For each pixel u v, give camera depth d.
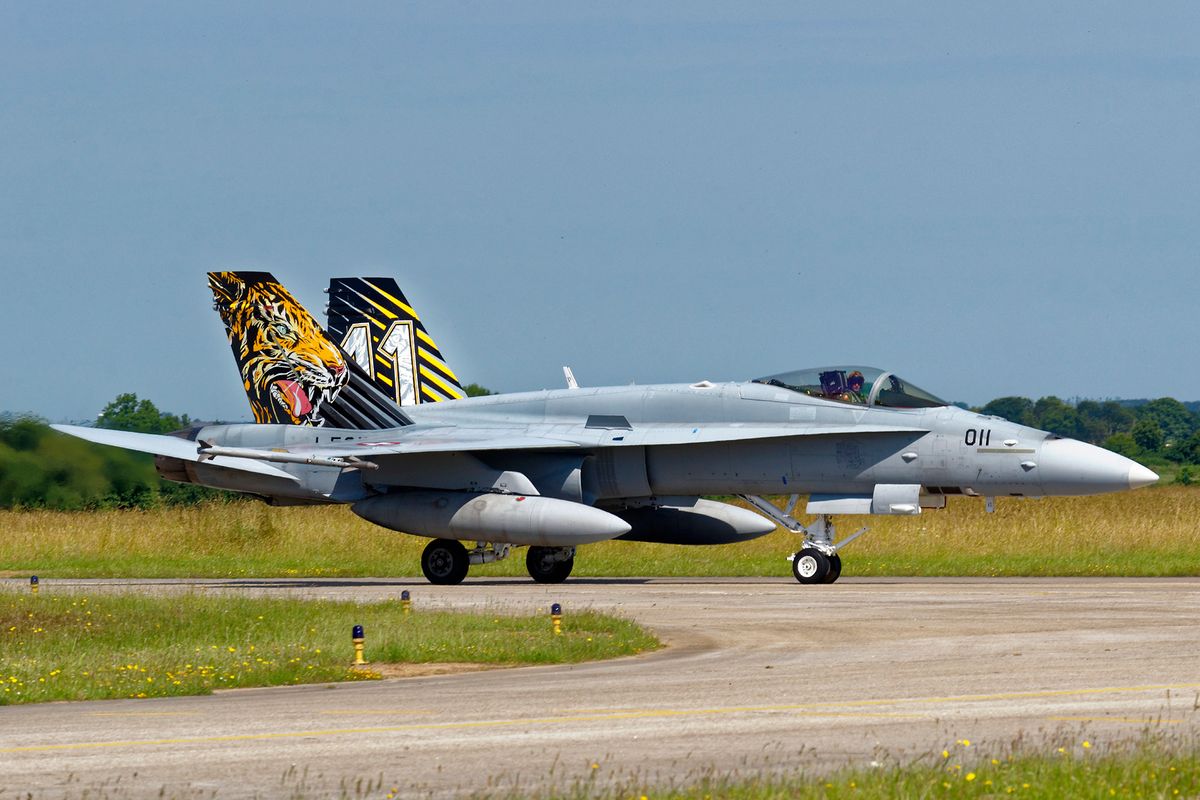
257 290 115.44
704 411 106.25
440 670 57.81
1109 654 56.03
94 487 160.38
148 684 52.91
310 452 105.06
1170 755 35.50
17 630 69.19
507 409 113.06
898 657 56.69
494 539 103.38
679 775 35.09
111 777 35.75
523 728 41.62
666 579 109.44
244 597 82.44
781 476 103.44
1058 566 106.69
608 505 112.69
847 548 126.31
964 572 107.25
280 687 53.81
